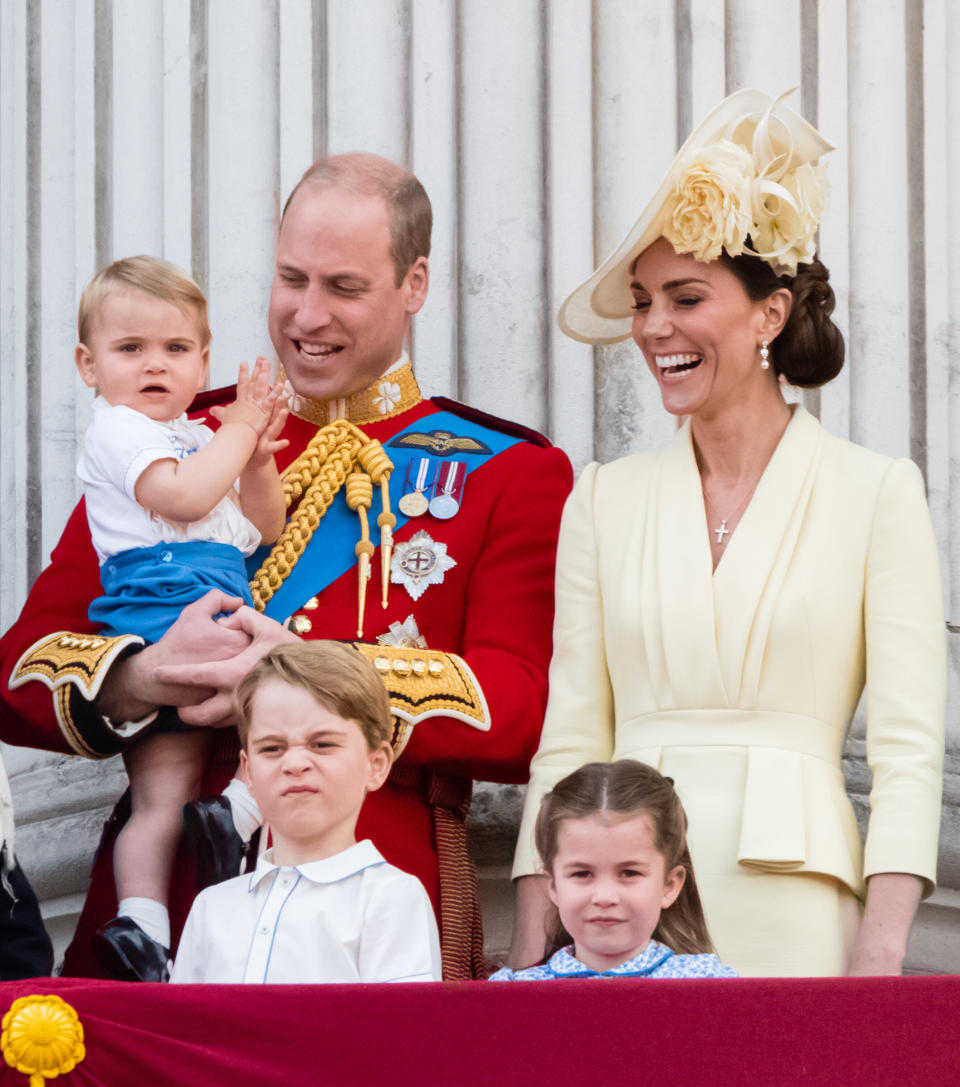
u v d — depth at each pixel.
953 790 16.39
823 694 13.05
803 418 13.79
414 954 11.64
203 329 14.55
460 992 9.94
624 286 14.86
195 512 13.88
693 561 13.34
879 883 12.44
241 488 14.50
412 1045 9.87
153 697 13.64
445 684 13.85
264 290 18.52
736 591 13.16
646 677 13.31
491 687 14.05
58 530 18.58
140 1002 9.86
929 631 13.05
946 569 17.56
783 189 13.67
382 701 12.34
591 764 11.98
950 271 17.97
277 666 12.14
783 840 12.55
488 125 18.44
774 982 10.01
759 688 13.02
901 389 17.83
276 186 18.62
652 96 18.33
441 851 14.18
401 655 13.92
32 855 17.06
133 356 14.28
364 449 15.16
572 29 18.45
